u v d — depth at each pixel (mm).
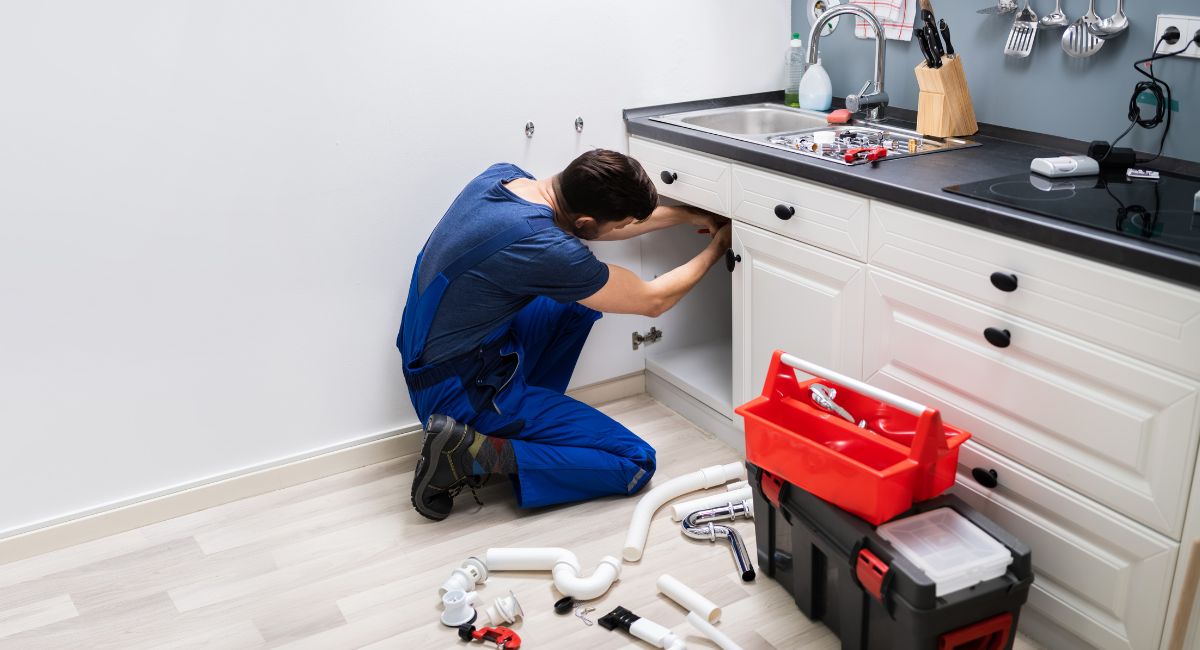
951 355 1998
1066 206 1825
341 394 2787
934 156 2320
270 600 2254
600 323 3092
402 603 2219
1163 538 1685
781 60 3164
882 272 2127
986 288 1877
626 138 2986
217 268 2523
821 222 2268
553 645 2049
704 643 2031
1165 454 1635
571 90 2842
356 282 2711
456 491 2584
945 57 2480
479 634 2068
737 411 2059
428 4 2576
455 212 2412
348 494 2711
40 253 2326
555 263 2268
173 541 2523
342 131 2568
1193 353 1541
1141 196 1887
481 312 2369
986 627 1735
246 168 2484
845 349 2299
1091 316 1688
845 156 2256
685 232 3146
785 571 2162
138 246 2420
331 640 2104
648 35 2900
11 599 2314
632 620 2074
